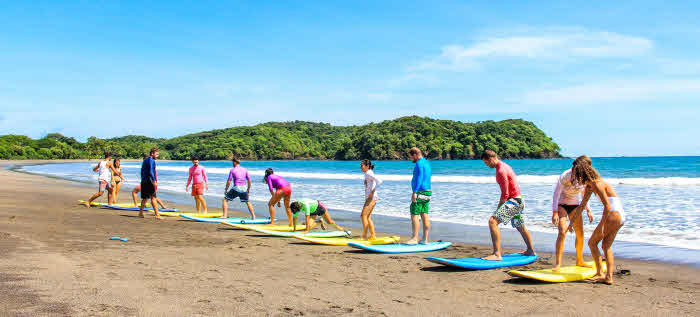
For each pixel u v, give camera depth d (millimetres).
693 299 4590
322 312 4016
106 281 4746
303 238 8297
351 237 8891
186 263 5941
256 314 3885
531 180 28844
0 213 10508
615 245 7930
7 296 4051
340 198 17594
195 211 13609
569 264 6340
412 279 5398
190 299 4246
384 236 9195
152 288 4574
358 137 172750
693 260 6641
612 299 4586
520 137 156625
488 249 7691
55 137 158750
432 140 153125
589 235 9039
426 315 3990
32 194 17000
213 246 7477
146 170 11188
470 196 17641
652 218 11102
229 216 12305
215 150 183375
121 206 13328
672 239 8422
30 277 4730
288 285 4961
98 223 9773
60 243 6957
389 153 153125
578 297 4652
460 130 157750
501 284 5180
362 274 5641
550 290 4918
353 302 4359
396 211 13555
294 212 9000
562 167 66688
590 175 5125
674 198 15797
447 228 10219
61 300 4004
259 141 197625
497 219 6340
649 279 5469
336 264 6266
